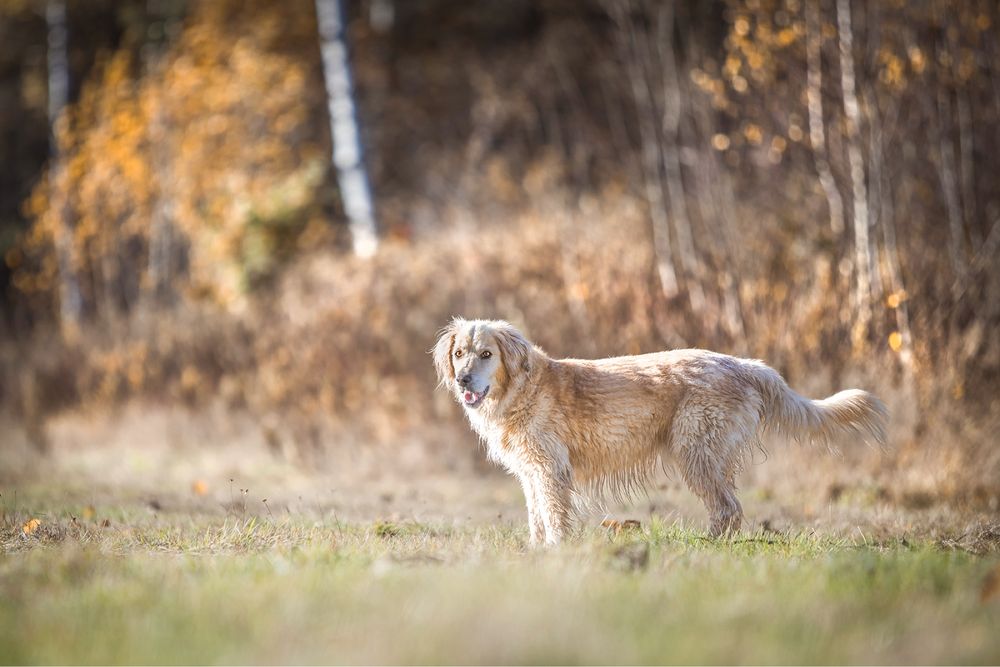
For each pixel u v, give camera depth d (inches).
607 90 947.3
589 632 200.5
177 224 1013.2
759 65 616.1
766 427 367.6
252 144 1007.0
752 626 209.5
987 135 605.6
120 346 896.3
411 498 519.8
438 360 359.6
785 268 623.5
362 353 730.2
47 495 523.5
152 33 1230.3
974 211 594.6
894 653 195.8
